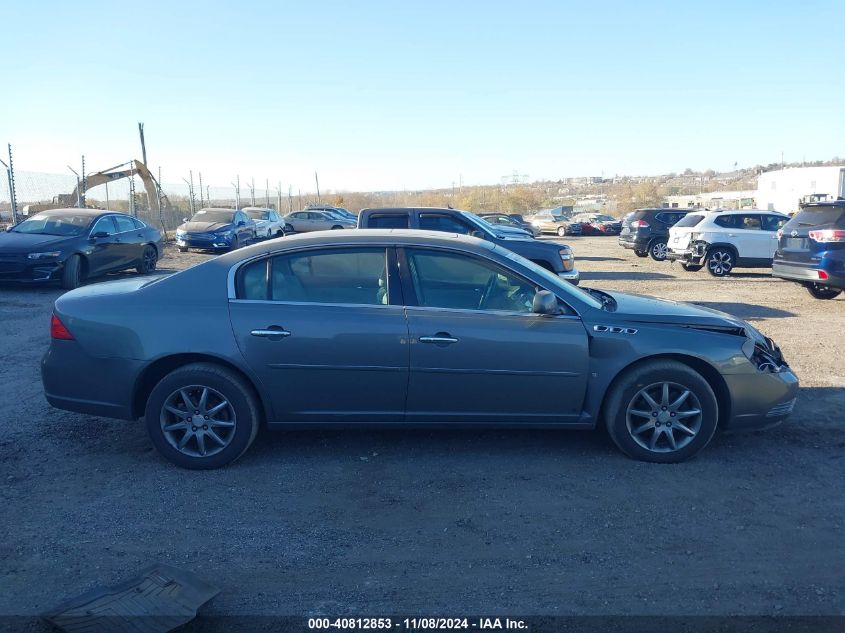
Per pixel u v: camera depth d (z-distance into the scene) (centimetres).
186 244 2342
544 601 328
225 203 4200
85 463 487
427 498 435
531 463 490
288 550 373
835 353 837
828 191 3142
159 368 480
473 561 362
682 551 372
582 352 478
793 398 507
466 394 478
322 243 489
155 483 455
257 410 482
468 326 472
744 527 399
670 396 487
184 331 466
